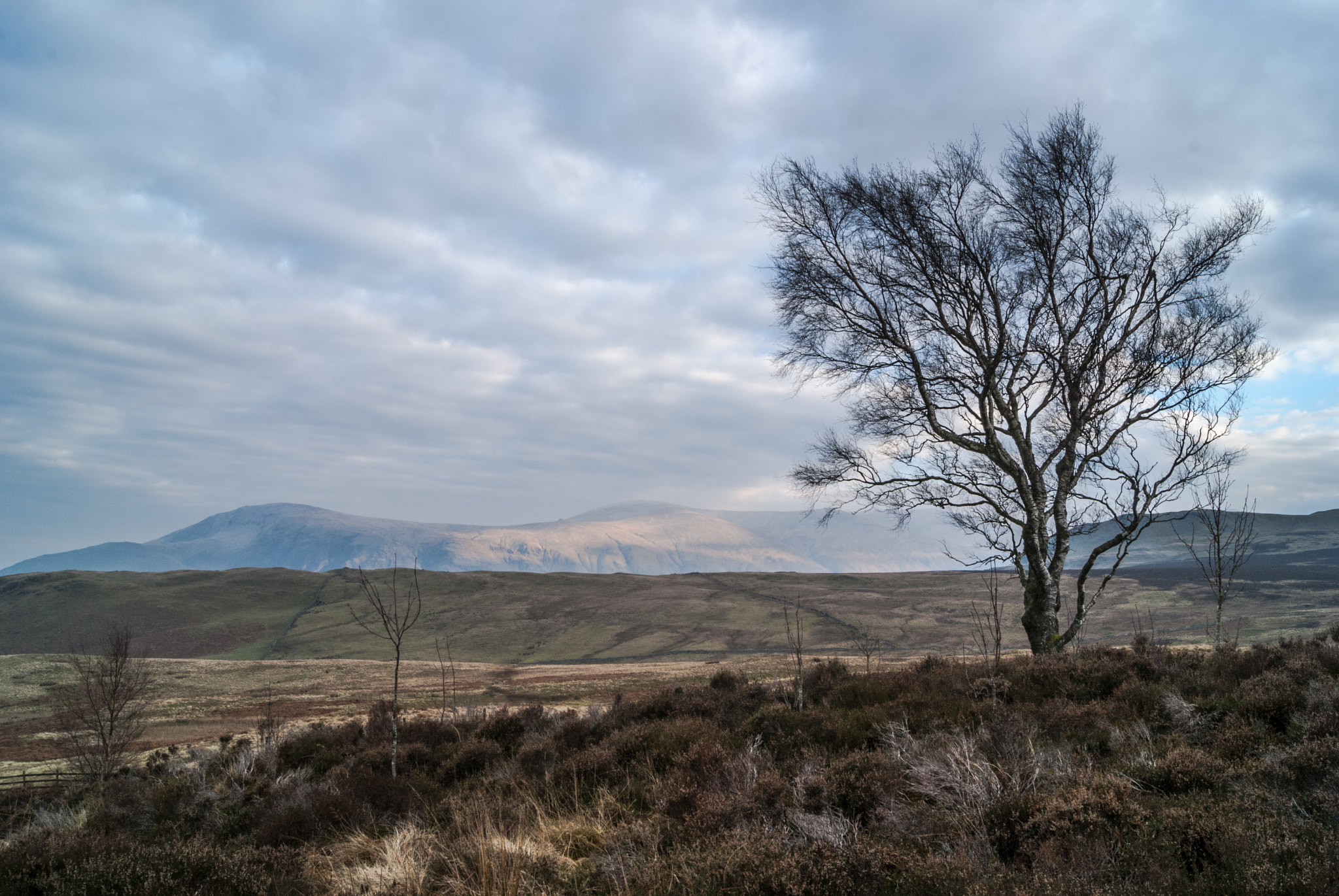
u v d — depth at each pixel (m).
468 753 11.45
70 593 186.25
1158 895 3.54
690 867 4.79
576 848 6.23
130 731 21.75
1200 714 7.71
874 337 16.22
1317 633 13.98
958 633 113.19
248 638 159.50
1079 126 15.14
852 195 15.86
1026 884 3.88
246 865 5.88
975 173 15.67
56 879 5.59
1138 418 15.45
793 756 8.09
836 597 161.88
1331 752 5.18
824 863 4.23
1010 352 15.70
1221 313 15.23
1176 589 101.44
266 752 14.34
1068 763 6.19
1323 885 3.38
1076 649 13.91
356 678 71.81
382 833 8.02
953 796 5.73
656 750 8.98
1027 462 15.75
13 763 30.55
